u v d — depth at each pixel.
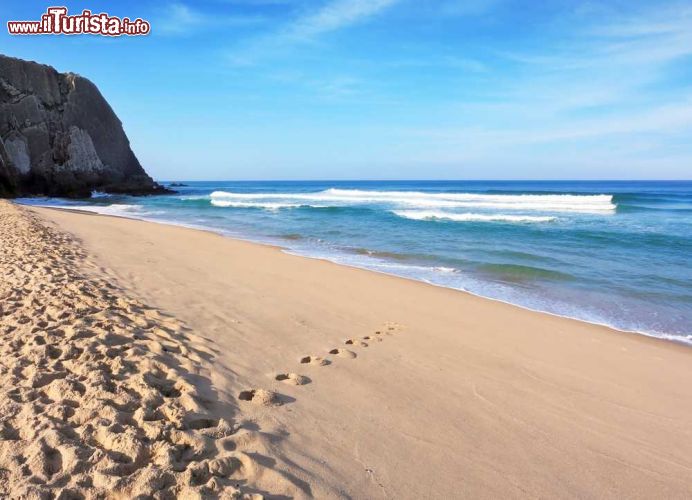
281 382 4.25
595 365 5.48
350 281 9.34
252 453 2.99
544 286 9.66
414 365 5.02
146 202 37.31
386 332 6.16
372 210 27.33
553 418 4.07
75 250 10.30
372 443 3.37
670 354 6.03
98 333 4.62
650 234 16.97
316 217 24.05
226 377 4.15
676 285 9.82
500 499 2.88
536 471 3.23
